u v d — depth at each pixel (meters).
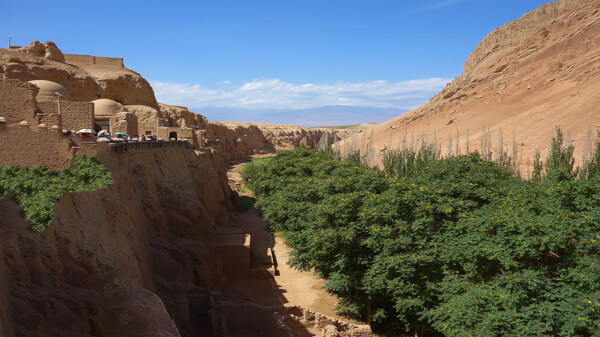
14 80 23.36
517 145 71.31
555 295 16.11
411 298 20.92
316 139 189.38
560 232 17.06
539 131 73.00
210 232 36.91
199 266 29.25
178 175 35.38
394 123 129.12
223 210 45.12
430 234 23.02
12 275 12.97
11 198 16.55
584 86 80.50
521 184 25.86
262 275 33.34
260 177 42.88
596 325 14.14
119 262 17.42
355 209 25.47
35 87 24.44
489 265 19.91
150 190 29.27
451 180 27.06
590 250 17.27
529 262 19.52
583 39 100.69
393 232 22.77
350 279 24.03
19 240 13.91
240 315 24.41
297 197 31.72
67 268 15.07
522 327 15.42
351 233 23.27
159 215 29.59
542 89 95.12
